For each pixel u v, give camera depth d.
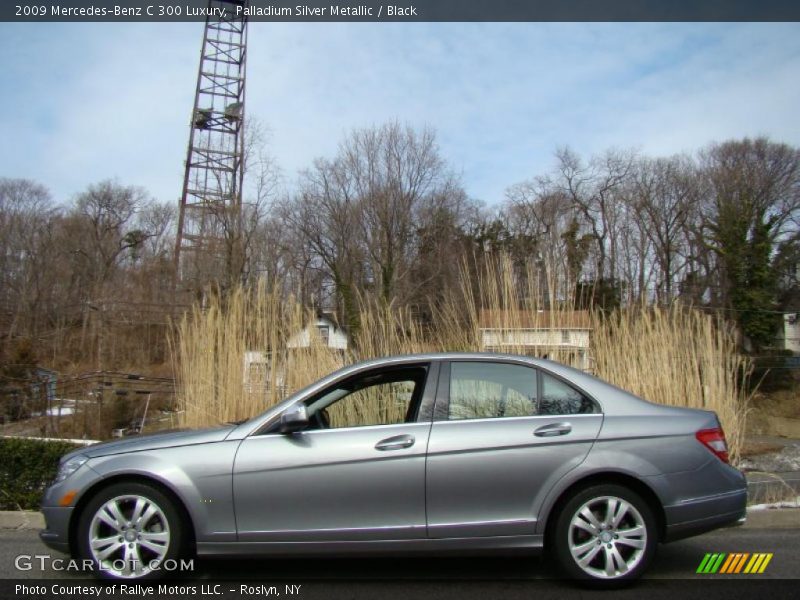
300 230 35.03
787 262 42.09
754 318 34.25
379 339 8.84
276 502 4.24
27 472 6.80
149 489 4.33
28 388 13.34
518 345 8.67
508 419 4.38
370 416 4.57
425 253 35.19
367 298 9.23
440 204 36.09
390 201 35.56
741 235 37.75
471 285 9.03
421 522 4.21
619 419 4.38
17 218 46.09
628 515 4.25
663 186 43.59
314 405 4.58
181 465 4.30
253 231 20.64
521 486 4.22
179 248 21.22
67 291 40.72
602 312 9.27
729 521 4.32
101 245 50.94
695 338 8.82
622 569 4.22
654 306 9.30
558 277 9.18
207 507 4.24
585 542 4.24
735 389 8.80
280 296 9.02
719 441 4.43
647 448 4.28
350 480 4.23
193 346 8.65
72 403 13.57
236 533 4.23
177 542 4.31
